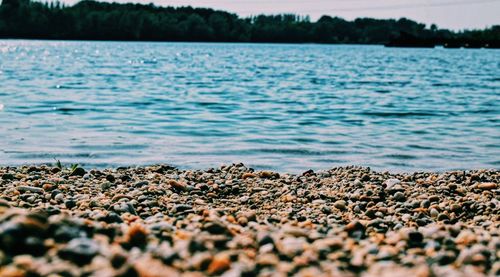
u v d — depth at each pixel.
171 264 3.13
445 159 11.77
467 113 20.03
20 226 3.22
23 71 41.69
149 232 3.92
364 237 4.65
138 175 9.06
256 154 11.99
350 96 26.77
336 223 5.74
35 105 20.20
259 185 8.38
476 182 8.79
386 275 3.02
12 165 10.28
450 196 7.64
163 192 7.46
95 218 4.82
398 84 35.38
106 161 10.93
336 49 160.38
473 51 152.38
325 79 39.53
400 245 4.09
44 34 197.38
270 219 5.38
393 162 11.42
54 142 12.66
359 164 11.18
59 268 2.78
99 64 56.91
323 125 16.62
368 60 81.69
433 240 4.29
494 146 13.28
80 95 24.69
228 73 45.28
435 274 3.11
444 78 42.22
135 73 43.28
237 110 20.20
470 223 6.15
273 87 31.67
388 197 7.57
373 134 14.92
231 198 7.60
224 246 3.68
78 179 8.59
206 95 26.08
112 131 14.58
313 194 7.59
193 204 6.94
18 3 197.62
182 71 47.22
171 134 14.36
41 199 6.73
